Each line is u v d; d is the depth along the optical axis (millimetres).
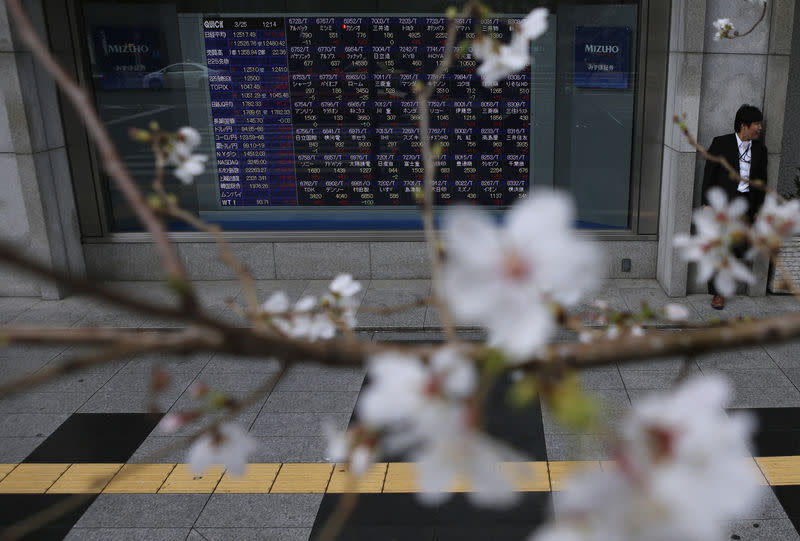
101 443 5715
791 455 5227
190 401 6332
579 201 8734
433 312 7883
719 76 7695
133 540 4617
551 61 8352
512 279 713
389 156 8766
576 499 685
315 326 1581
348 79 8547
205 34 8453
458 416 790
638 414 728
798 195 8422
